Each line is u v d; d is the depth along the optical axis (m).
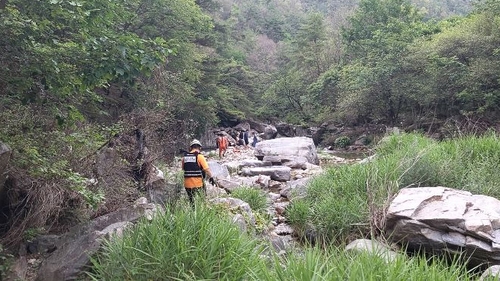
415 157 8.91
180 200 6.42
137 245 4.05
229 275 3.80
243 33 69.88
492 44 23.11
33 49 4.77
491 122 21.98
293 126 41.97
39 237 5.12
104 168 6.87
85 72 5.17
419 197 6.96
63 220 5.66
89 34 5.21
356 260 3.09
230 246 4.05
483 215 6.22
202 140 34.06
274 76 54.31
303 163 16.52
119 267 3.89
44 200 5.17
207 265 3.81
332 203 7.77
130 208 5.43
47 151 5.75
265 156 17.62
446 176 8.51
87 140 6.54
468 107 23.66
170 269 3.84
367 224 7.15
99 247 4.32
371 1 39.09
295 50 51.12
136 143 8.20
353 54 40.59
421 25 34.38
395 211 6.65
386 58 28.12
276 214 8.70
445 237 6.14
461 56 24.72
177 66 20.14
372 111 32.88
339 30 47.53
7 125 5.41
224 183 10.96
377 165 8.91
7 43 4.69
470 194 7.16
